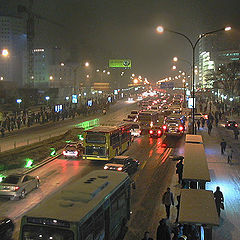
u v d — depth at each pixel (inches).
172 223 652.1
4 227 570.9
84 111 3127.5
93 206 456.8
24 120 2322.8
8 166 1093.1
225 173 1056.2
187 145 967.0
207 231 461.4
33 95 4197.8
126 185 634.2
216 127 2304.4
